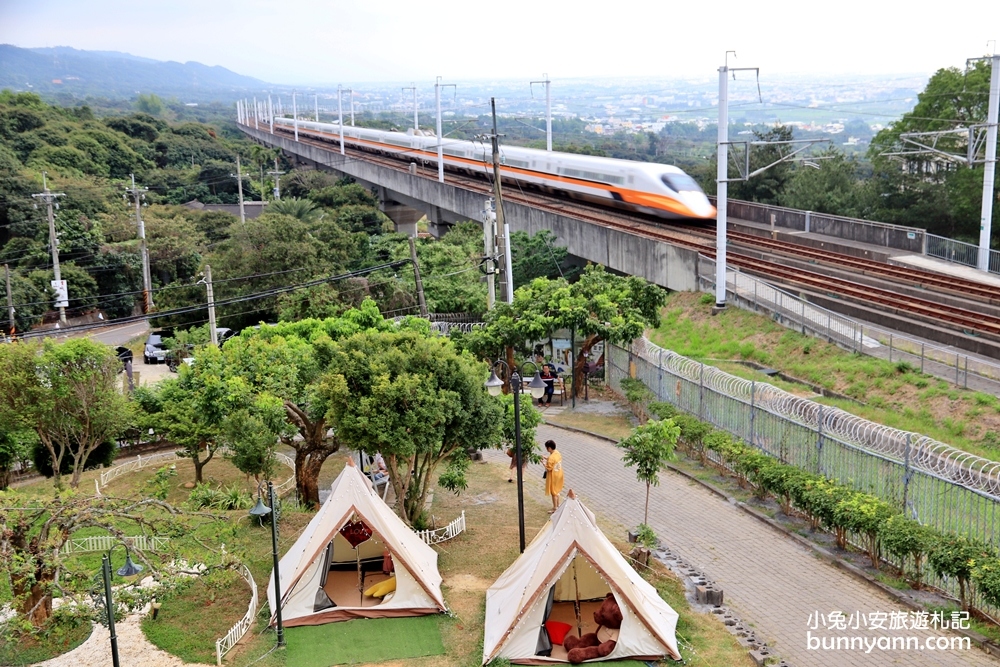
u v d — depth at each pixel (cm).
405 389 2052
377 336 2217
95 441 2811
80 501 1808
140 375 4584
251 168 11306
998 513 1728
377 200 8875
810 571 1916
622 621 1639
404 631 1769
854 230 4491
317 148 10750
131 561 1722
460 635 1742
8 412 2617
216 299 5153
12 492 1847
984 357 2844
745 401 2553
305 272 5134
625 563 1722
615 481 2522
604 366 3603
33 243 6575
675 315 3841
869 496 1930
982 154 4756
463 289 4872
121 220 7262
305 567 1808
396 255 5522
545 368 3431
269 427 2395
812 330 3238
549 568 1672
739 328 3512
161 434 3145
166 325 5372
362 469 2667
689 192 4634
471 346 3148
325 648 1716
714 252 4138
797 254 4250
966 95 4938
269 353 2648
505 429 2306
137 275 6662
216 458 3159
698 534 2127
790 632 1672
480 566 2034
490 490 2530
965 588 1720
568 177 5381
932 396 2614
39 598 1808
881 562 1909
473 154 6712
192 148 11725
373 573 2000
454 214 7006
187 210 8419
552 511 2350
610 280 3306
